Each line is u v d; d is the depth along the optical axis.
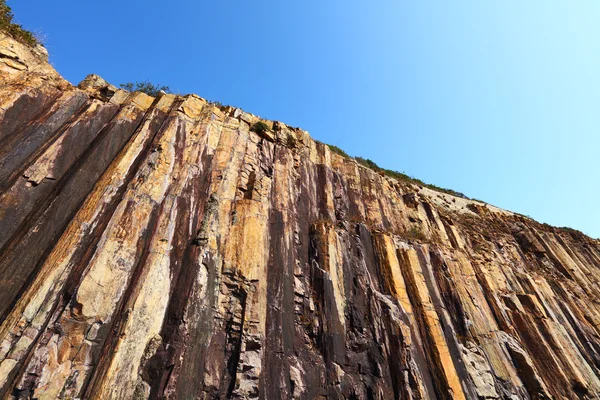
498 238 26.83
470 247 23.42
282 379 9.78
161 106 14.02
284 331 10.88
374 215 19.27
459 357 13.72
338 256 14.37
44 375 7.00
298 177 16.97
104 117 12.59
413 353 12.61
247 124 16.98
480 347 15.09
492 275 20.47
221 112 16.08
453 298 16.28
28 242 8.60
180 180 12.09
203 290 10.07
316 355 11.09
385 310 13.45
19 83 11.32
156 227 10.53
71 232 9.01
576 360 17.16
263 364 9.68
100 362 7.70
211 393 8.63
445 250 19.53
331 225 15.45
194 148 13.41
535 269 25.62
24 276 8.17
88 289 8.26
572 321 20.80
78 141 11.31
